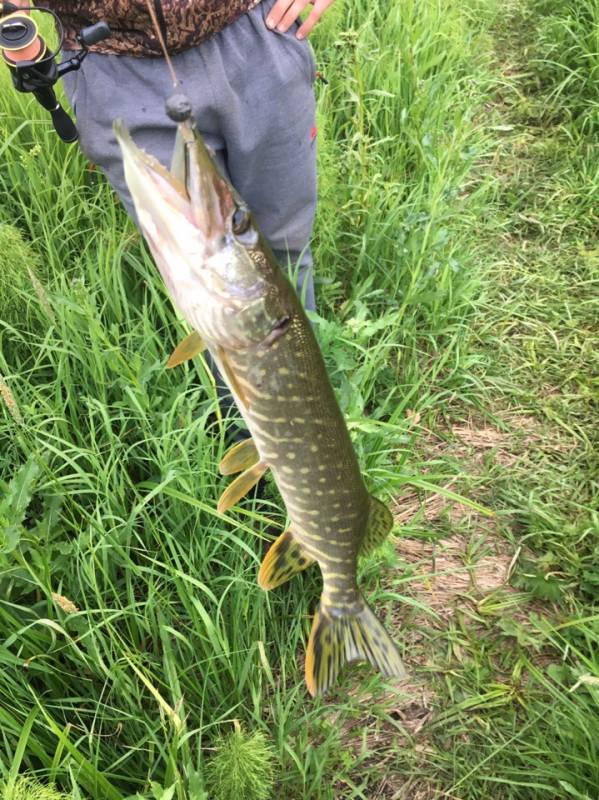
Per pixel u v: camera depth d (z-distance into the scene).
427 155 1.46
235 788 0.75
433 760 0.88
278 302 0.57
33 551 0.82
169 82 0.78
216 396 0.92
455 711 0.91
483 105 1.92
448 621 1.00
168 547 0.95
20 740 0.65
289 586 0.99
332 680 0.73
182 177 0.51
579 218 1.59
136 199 0.50
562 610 1.01
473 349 1.35
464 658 0.97
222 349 0.57
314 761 0.85
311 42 1.68
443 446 1.22
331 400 0.63
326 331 1.08
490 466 1.18
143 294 1.20
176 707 0.75
